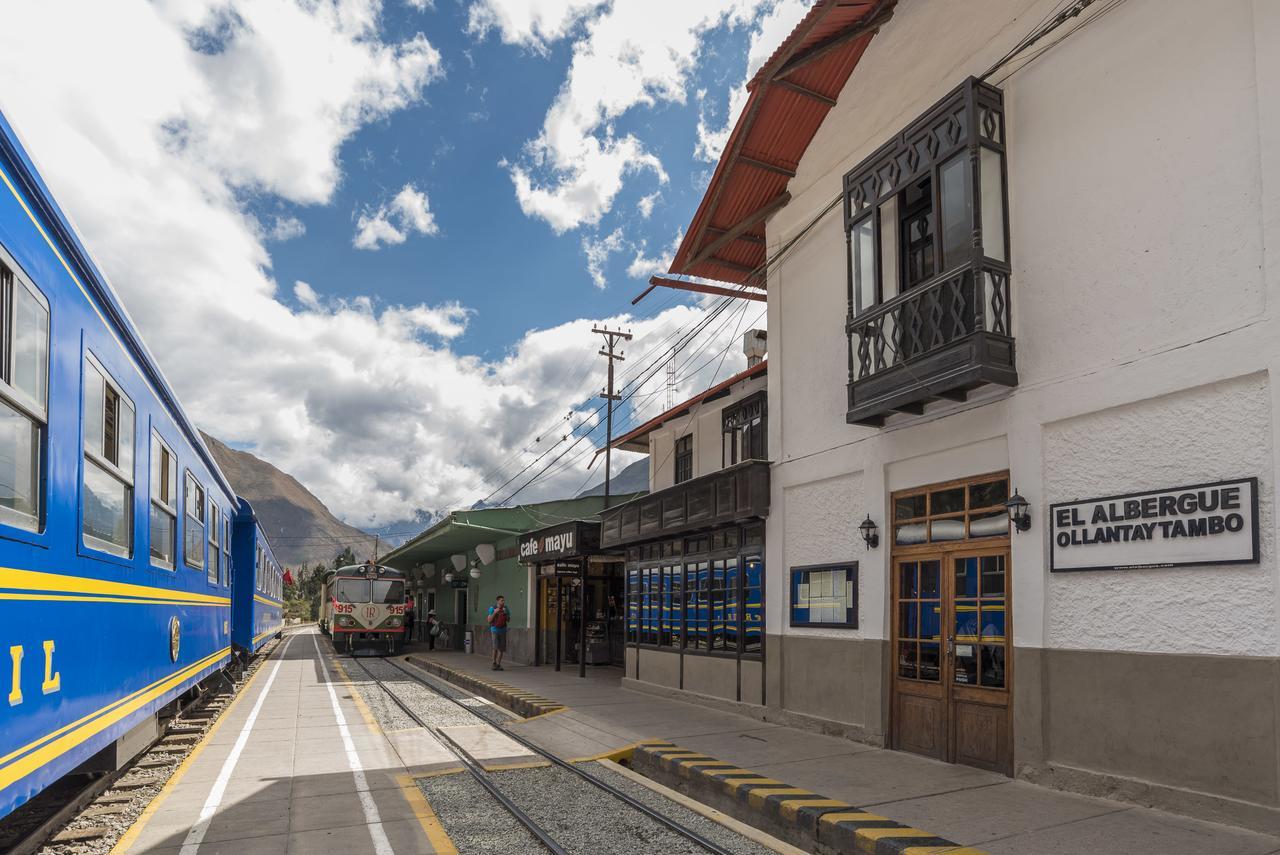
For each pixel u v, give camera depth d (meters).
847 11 9.62
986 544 8.43
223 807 7.40
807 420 11.28
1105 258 7.32
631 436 19.08
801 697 10.98
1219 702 6.12
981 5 8.83
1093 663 7.07
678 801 7.61
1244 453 6.16
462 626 34.38
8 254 3.98
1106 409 7.17
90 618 5.21
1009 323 8.10
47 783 4.39
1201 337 6.48
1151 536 6.68
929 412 9.10
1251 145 6.29
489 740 10.95
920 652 9.18
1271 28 6.16
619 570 23.30
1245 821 5.89
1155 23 7.08
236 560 17.67
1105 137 7.43
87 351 5.25
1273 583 5.85
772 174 12.11
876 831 6.11
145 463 6.86
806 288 11.55
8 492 3.98
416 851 6.18
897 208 9.48
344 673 22.16
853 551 10.30
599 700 14.28
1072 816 6.42
